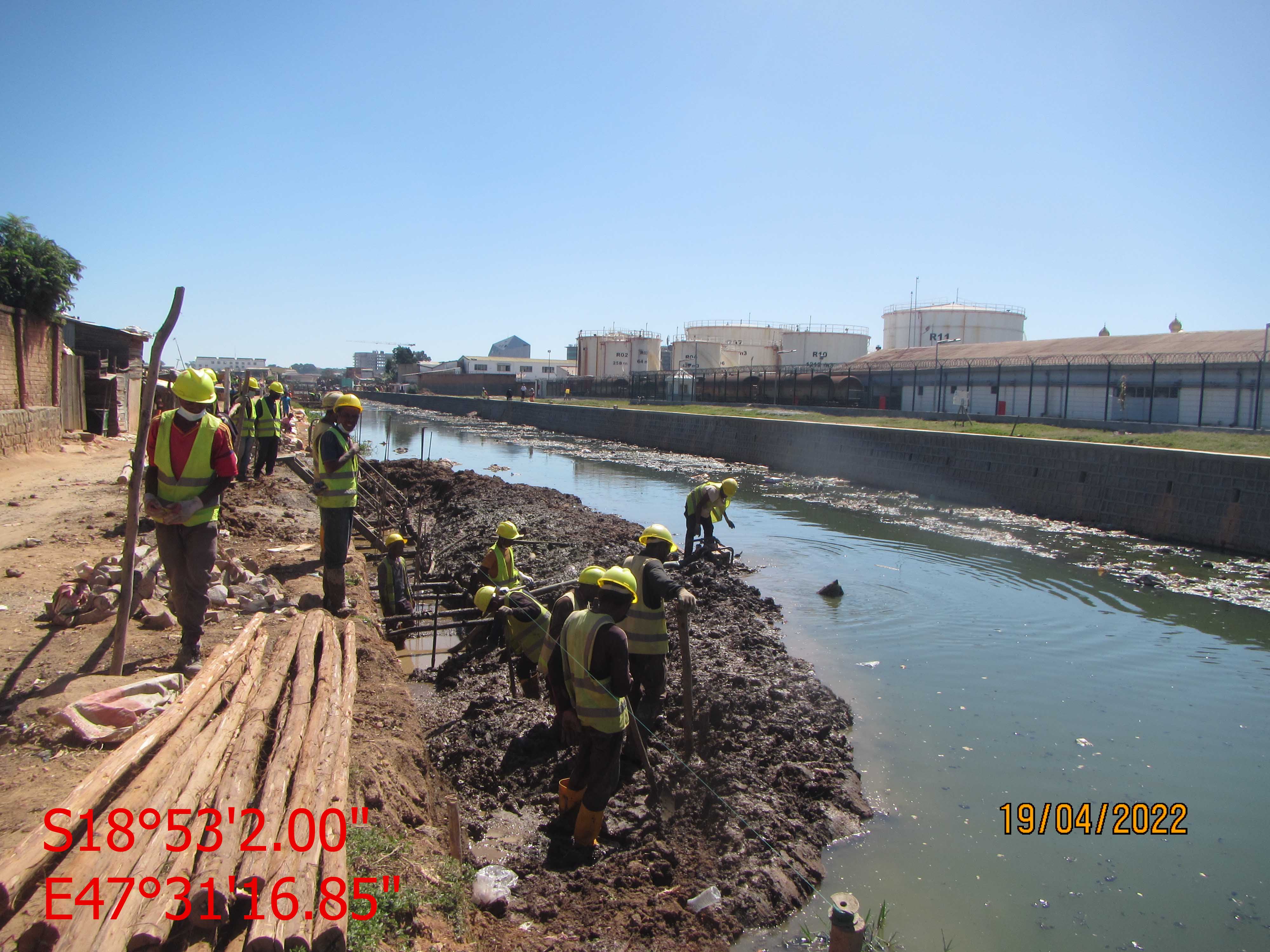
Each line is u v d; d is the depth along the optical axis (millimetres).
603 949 4223
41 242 19906
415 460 28672
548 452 41438
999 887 5145
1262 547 15617
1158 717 7875
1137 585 13367
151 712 4551
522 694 7746
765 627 10430
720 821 5641
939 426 30078
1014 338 58969
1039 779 6609
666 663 8570
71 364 22500
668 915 4578
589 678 5070
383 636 7887
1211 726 7680
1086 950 4527
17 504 11953
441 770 6305
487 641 8727
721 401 56719
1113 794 6371
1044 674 9086
